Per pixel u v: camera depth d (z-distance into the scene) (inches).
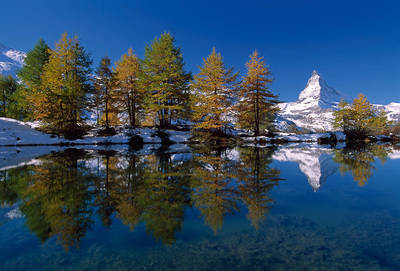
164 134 841.5
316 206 123.0
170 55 917.2
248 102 853.8
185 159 335.3
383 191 155.8
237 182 179.5
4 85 1159.0
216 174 213.5
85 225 96.1
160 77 831.7
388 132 1792.6
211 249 77.0
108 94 826.2
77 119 785.6
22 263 68.1
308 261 69.4
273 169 247.1
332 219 105.0
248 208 118.7
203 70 794.2
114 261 69.3
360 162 313.6
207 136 848.3
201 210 114.6
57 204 123.0
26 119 873.5
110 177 195.5
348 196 143.3
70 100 748.0
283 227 95.6
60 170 234.1
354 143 979.3
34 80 896.9
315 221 102.3
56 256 72.6
